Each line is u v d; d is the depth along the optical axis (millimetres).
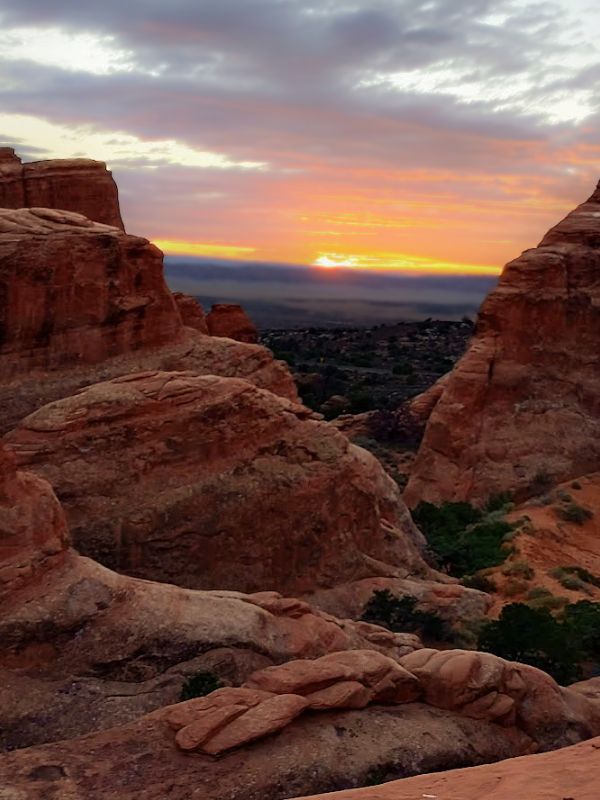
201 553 30031
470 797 10953
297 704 17281
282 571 31594
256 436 32969
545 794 10156
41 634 19875
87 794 14539
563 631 28016
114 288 39812
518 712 19891
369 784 16031
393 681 19188
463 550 40344
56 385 37375
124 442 30531
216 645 21031
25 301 37875
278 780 15438
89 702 18969
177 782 15086
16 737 17781
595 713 21484
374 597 31516
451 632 30016
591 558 40500
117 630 20578
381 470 40156
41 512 21750
